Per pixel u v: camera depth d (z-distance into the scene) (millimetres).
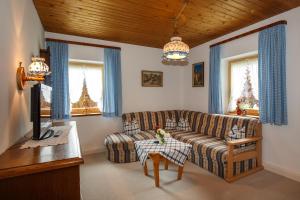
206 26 3334
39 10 2674
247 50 3320
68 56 3666
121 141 3373
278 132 2850
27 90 1968
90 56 3916
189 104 4812
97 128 4016
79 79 3912
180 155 2607
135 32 3637
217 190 2385
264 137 3021
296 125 2646
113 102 4059
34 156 1127
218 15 2898
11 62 1470
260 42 3004
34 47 2465
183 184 2547
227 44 3707
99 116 4039
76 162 1063
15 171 926
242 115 3502
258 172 2896
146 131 4094
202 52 4387
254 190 2377
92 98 4035
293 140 2678
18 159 1073
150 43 4348
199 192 2342
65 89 3613
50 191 1019
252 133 2994
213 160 2857
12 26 1508
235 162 2701
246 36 3336
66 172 1054
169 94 4938
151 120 4340
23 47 1861
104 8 2660
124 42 4254
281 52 2744
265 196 2236
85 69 3971
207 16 2932
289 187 2443
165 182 2609
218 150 2777
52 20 3031
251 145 2922
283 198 2193
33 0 2391
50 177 1019
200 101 4473
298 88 2621
